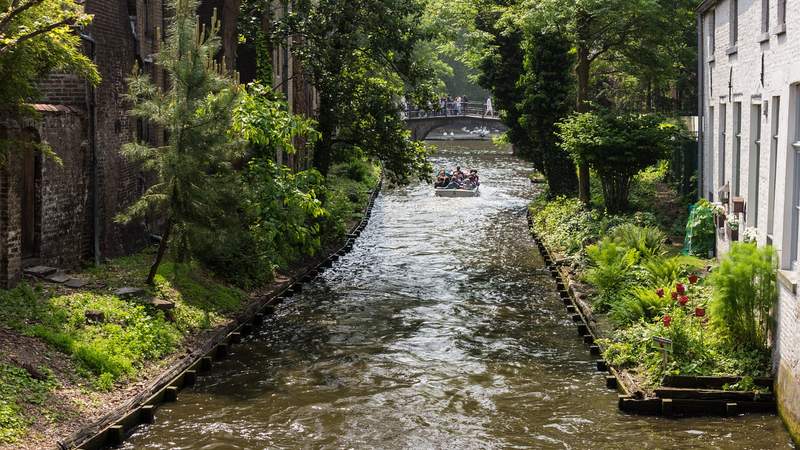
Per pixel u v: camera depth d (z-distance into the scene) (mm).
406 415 12984
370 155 28516
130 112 16703
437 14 36531
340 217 30078
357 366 15352
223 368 15141
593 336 16734
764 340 13680
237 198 17172
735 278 13641
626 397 13102
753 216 17594
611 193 27812
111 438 11641
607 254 18859
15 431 10656
